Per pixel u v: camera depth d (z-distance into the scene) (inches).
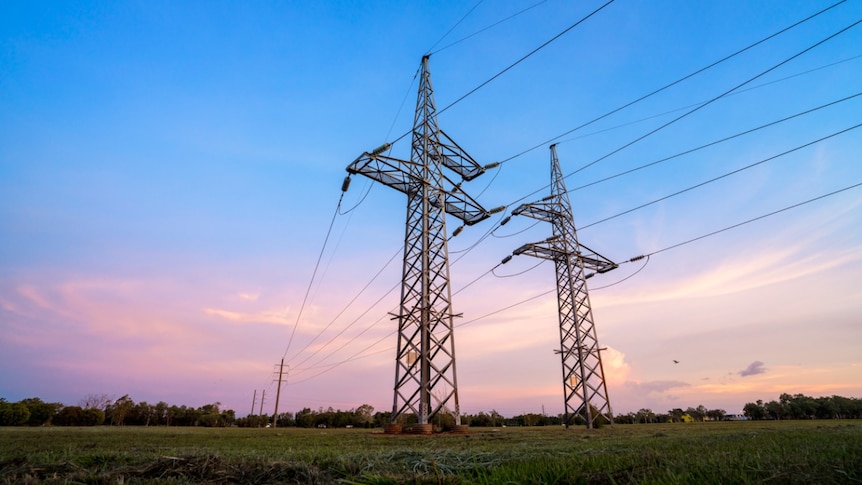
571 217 1777.8
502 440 702.5
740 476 202.1
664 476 212.1
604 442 571.5
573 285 1630.2
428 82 1305.4
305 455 389.4
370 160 1103.6
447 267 1066.1
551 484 216.7
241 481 279.0
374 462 332.8
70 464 326.6
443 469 296.4
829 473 207.0
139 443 657.0
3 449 502.6
